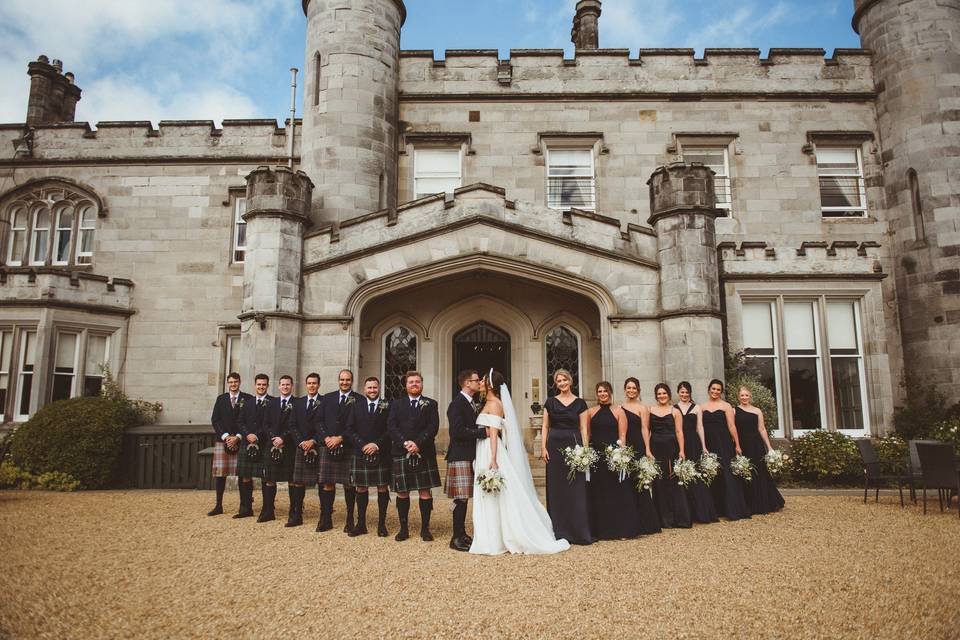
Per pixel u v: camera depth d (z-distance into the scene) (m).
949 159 12.79
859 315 11.51
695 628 3.61
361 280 10.45
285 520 7.20
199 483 10.43
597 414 6.45
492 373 5.97
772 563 5.02
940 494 7.49
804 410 11.30
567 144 14.14
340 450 6.48
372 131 12.83
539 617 3.78
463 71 14.21
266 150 14.39
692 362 9.74
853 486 9.92
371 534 6.38
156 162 14.44
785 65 14.29
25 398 12.30
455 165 14.13
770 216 13.79
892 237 13.54
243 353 10.08
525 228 10.52
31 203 14.56
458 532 5.67
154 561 5.15
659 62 14.33
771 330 11.50
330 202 12.27
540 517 5.90
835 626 3.64
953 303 12.35
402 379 12.80
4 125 14.63
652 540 6.00
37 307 12.38
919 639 3.45
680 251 10.09
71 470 10.10
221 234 14.16
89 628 3.65
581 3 16.30
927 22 13.37
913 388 12.64
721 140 14.11
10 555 5.35
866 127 14.11
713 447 7.19
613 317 10.24
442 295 12.90
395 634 3.52
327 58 12.91
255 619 3.78
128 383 13.58
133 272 14.05
